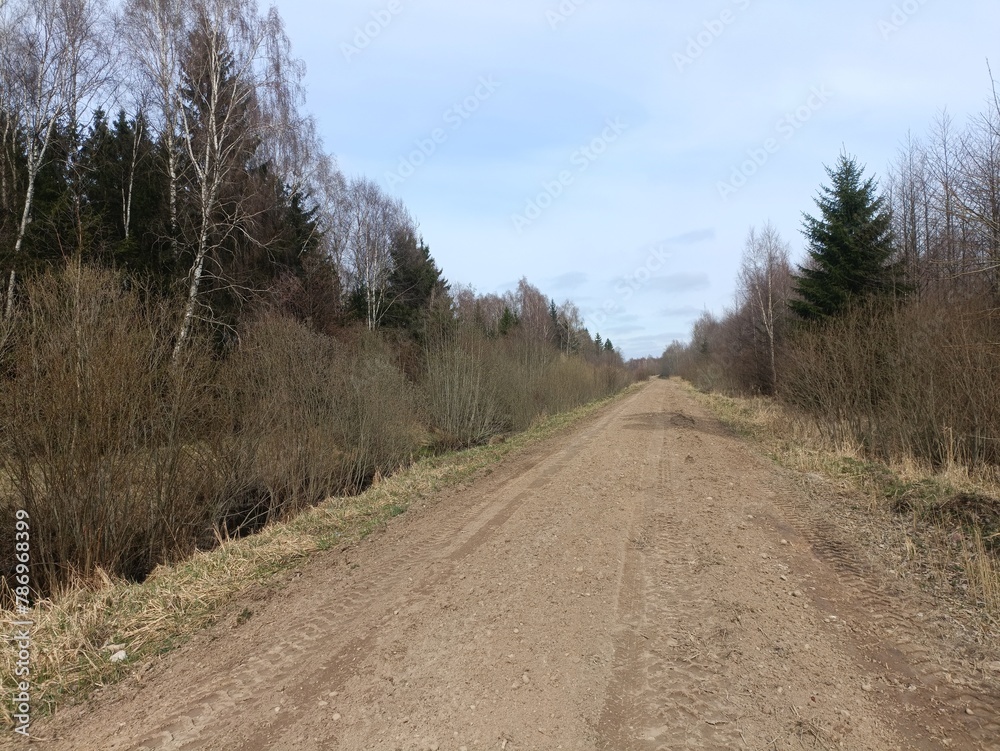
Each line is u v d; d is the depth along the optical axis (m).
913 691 3.24
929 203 13.57
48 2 16.08
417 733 3.01
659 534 6.57
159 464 7.12
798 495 8.30
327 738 3.01
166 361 7.52
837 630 4.02
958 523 6.14
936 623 4.05
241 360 9.76
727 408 26.38
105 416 6.28
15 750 3.08
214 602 5.07
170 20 16.14
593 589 4.98
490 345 20.70
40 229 14.29
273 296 18.41
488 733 2.98
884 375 11.19
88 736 3.18
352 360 12.53
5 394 5.95
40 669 3.93
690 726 2.97
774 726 2.94
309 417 10.46
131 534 6.71
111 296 6.68
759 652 3.74
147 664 4.02
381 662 3.81
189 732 3.14
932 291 13.68
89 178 18.50
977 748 2.73
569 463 12.19
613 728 2.98
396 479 11.28
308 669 3.78
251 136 17.33
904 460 9.73
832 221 20.16
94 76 17.23
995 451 8.70
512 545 6.34
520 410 21.52
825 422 13.30
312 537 7.06
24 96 16.23
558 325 58.09
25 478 5.92
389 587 5.26
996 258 9.73
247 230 18.52
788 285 31.72
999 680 3.31
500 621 4.37
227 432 8.55
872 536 6.15
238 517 9.25
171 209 17.02
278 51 18.30
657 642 3.94
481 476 11.24
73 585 5.79
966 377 8.91
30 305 6.32
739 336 38.22
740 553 5.79
